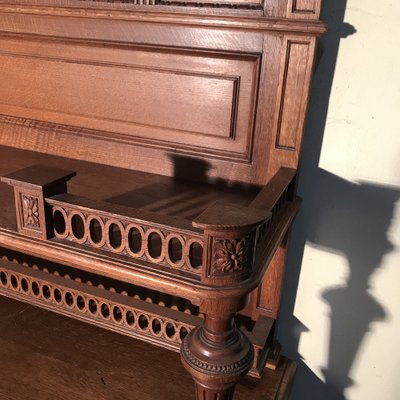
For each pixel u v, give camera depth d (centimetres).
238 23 92
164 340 119
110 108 115
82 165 117
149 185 107
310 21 88
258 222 67
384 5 97
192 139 109
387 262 116
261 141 102
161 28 103
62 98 119
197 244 82
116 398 107
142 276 76
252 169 105
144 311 118
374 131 107
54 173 83
